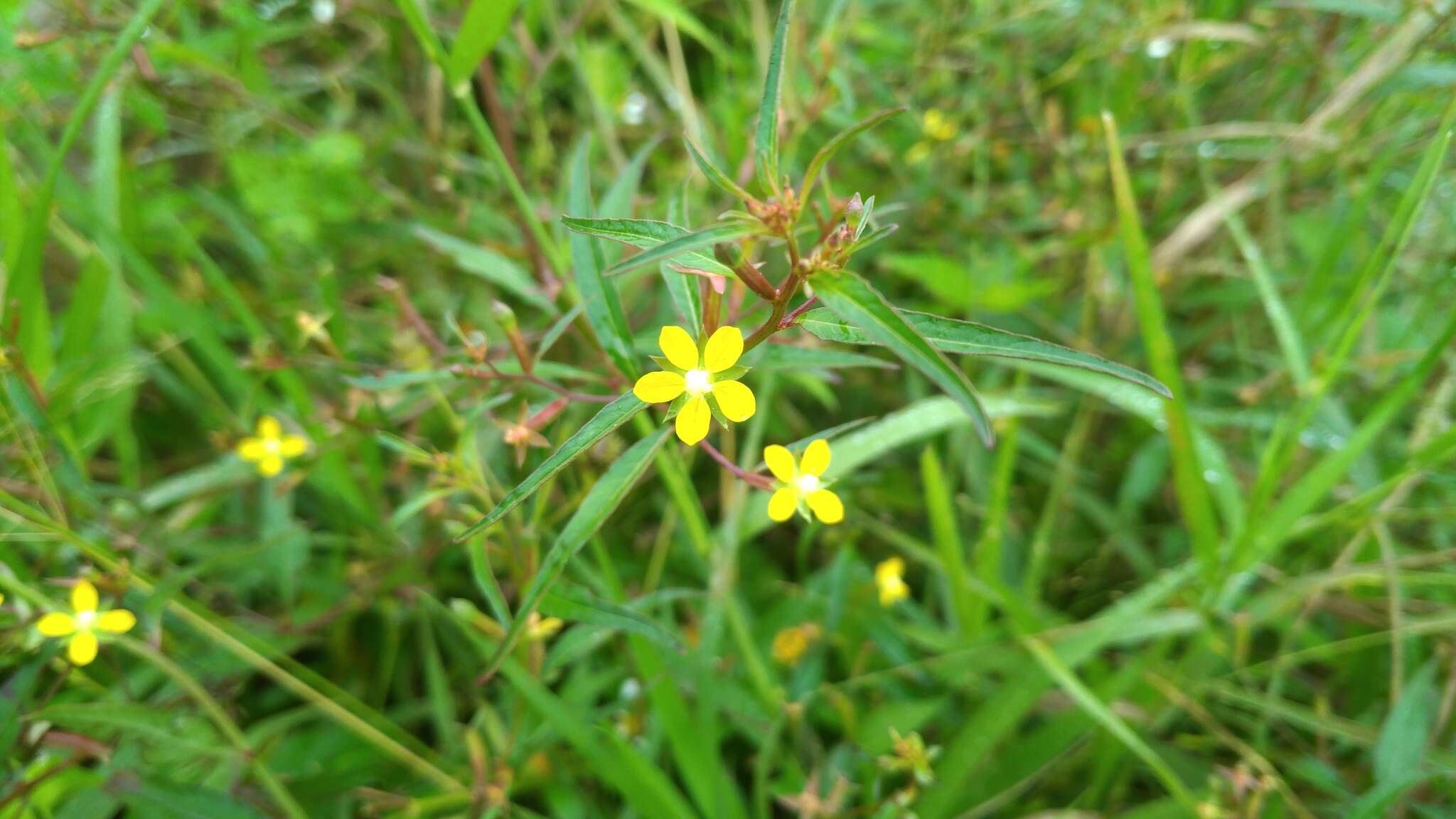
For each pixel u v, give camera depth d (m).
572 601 0.12
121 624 0.12
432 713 0.18
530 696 0.14
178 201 0.20
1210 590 0.16
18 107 0.18
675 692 0.15
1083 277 0.23
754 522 0.16
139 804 0.13
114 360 0.16
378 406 0.15
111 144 0.17
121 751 0.13
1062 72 0.22
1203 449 0.17
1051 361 0.08
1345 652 0.18
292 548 0.17
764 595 0.19
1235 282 0.22
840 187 0.22
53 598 0.14
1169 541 0.20
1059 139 0.22
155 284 0.16
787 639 0.17
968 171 0.25
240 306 0.17
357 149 0.21
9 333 0.13
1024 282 0.22
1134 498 0.20
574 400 0.12
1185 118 0.23
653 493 0.20
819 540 0.20
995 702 0.15
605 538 0.19
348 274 0.22
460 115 0.25
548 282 0.16
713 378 0.08
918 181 0.23
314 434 0.16
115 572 0.13
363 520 0.18
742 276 0.08
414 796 0.16
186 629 0.15
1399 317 0.21
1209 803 0.14
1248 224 0.23
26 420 0.13
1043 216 0.21
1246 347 0.23
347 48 0.26
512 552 0.13
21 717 0.12
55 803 0.14
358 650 0.19
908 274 0.20
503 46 0.22
